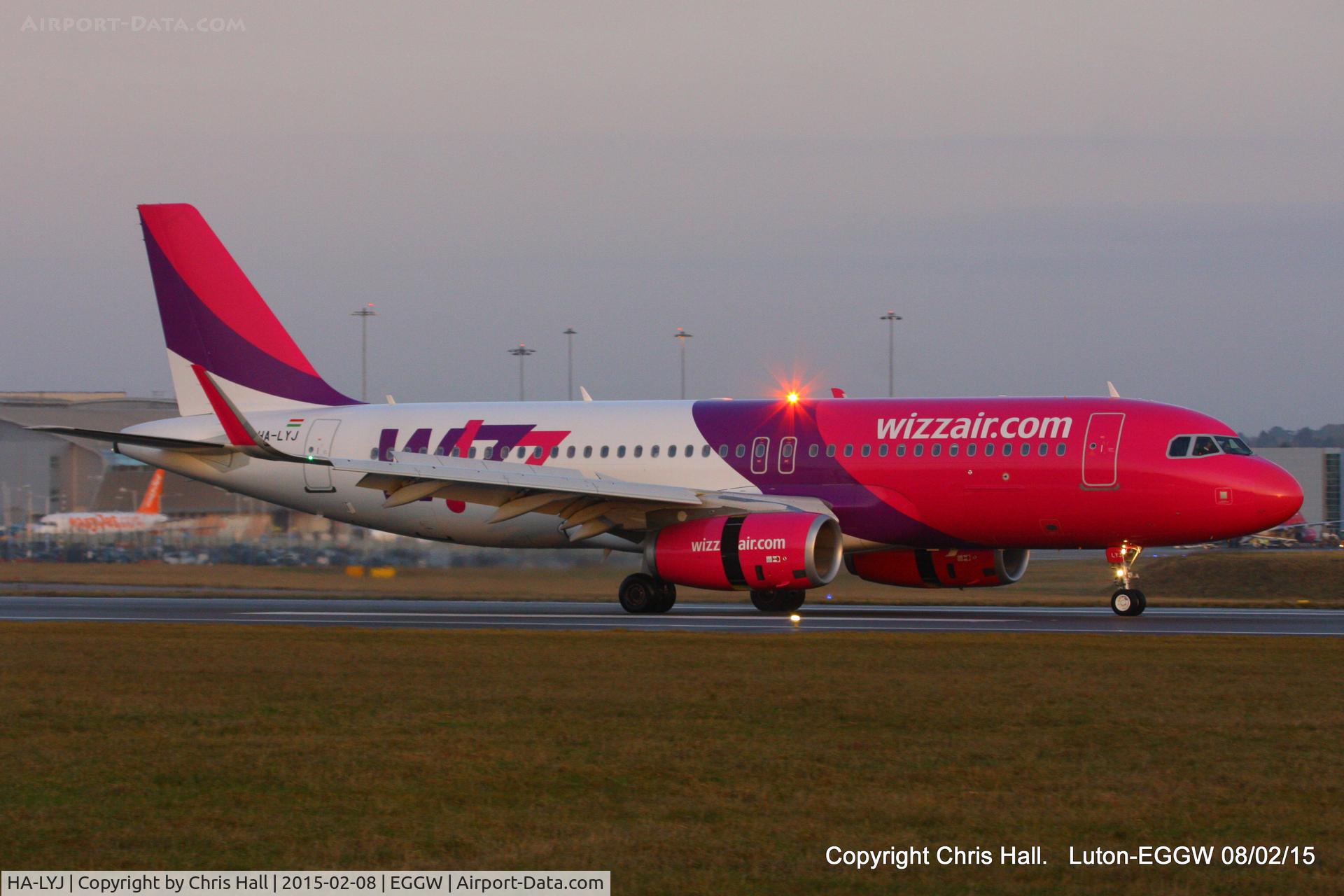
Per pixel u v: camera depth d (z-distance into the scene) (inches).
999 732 2310.5
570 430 5408.5
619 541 5339.6
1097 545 4788.4
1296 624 4335.6
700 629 4200.3
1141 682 2876.5
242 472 5861.2
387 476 5064.0
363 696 2751.0
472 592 6176.2
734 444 5118.1
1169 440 4581.7
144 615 4950.8
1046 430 4699.8
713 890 1494.8
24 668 3216.0
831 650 3462.1
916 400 5012.3
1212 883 1523.1
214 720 2484.0
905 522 4859.7
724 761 2090.3
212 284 6003.9
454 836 1691.7
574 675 3031.5
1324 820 1754.4
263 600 5905.5
